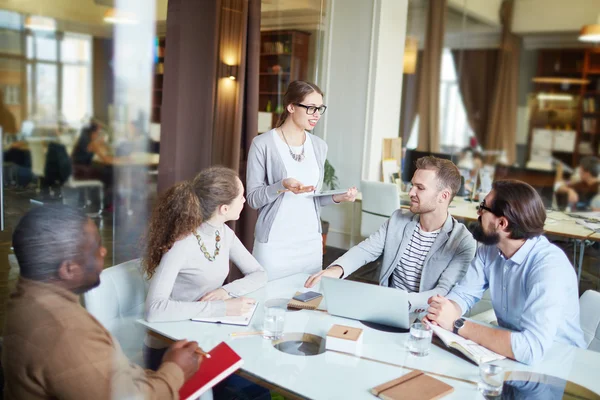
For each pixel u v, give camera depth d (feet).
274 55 14.53
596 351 5.07
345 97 15.43
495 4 25.41
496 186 5.16
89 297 3.96
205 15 7.39
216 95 8.65
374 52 14.80
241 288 5.85
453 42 25.72
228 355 4.11
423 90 21.59
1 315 3.08
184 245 5.19
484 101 26.63
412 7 19.60
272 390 3.84
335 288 5.17
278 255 7.38
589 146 25.48
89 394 3.23
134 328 4.50
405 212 6.97
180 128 6.82
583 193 22.74
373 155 15.42
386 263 6.88
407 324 5.05
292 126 7.32
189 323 4.89
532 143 26.68
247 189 7.47
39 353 3.12
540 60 26.30
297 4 14.56
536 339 4.53
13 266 2.95
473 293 5.65
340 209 15.26
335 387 3.85
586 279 11.82
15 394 3.15
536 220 4.97
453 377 4.14
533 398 3.85
